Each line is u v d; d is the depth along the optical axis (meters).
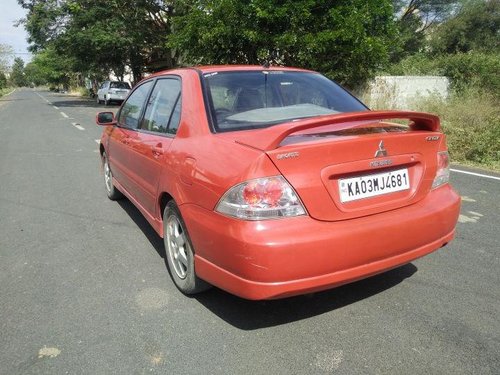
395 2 31.23
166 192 3.38
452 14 32.41
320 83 4.01
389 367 2.55
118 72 36.84
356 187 2.71
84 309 3.25
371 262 2.73
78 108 29.42
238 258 2.51
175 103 3.72
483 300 3.27
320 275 2.56
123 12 28.44
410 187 2.98
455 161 8.73
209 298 3.36
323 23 13.81
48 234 4.85
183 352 2.72
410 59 20.62
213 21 14.11
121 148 4.96
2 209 5.86
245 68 3.85
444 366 2.55
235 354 2.69
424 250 2.97
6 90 94.12
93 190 6.79
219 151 2.80
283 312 3.15
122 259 4.14
